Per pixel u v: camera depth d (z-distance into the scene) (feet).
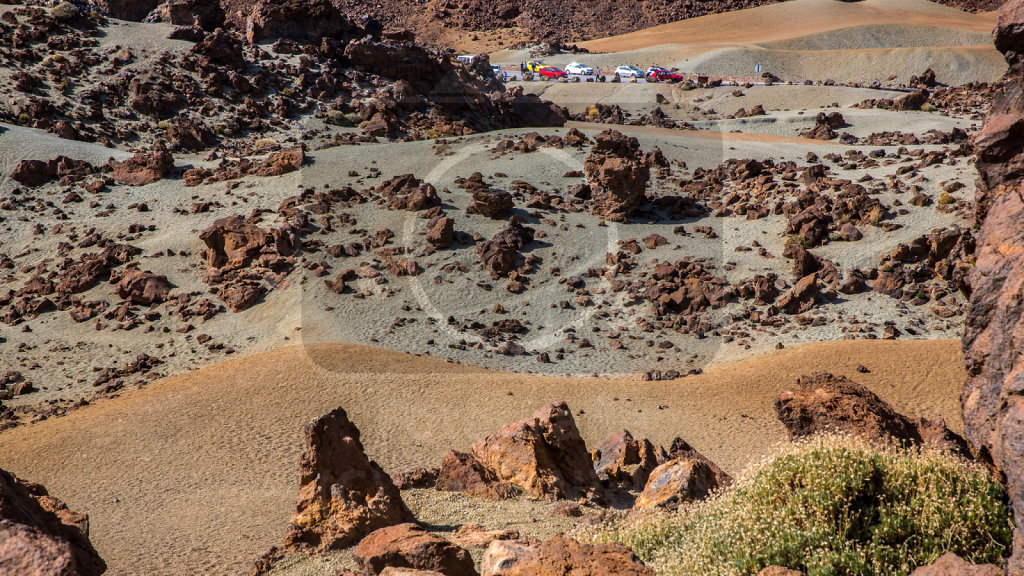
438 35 584.40
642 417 103.96
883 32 512.22
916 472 28.84
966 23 563.07
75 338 150.71
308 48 312.91
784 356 129.90
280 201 188.55
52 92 253.24
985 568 20.62
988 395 23.52
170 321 153.99
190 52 290.35
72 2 302.86
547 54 507.30
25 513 25.07
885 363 122.01
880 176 201.16
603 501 53.11
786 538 27.27
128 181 212.43
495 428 100.63
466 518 48.21
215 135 256.11
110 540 69.36
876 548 25.27
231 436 99.96
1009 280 22.88
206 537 68.59
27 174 207.00
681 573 28.09
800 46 495.41
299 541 44.88
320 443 47.60
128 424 105.40
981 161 25.30
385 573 25.89
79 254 179.11
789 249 166.61
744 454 91.97
